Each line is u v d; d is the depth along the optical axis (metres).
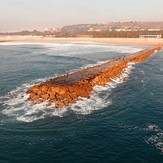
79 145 24.14
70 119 29.84
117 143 24.50
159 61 77.81
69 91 37.62
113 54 97.38
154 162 21.61
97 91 41.34
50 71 60.38
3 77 52.72
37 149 23.47
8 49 124.50
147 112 32.50
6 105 34.34
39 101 34.91
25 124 28.55
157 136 25.92
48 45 152.25
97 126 28.12
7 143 24.48
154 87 44.75
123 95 39.59
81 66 68.56
